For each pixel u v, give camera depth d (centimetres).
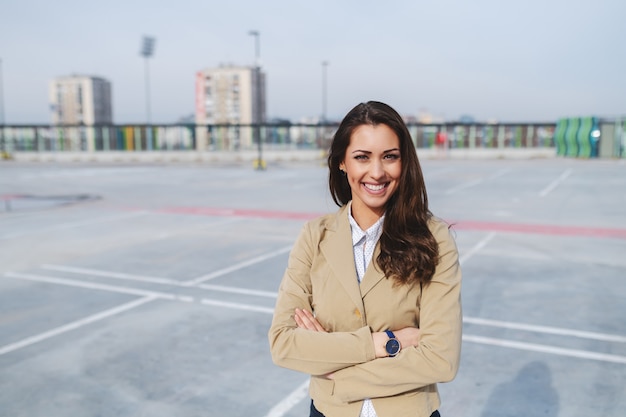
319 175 2748
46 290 698
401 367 148
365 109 158
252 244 984
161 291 688
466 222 1196
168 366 459
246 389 415
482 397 395
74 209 1502
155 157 4597
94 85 11419
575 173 2572
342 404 160
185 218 1316
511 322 552
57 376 441
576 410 374
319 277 167
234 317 585
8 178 2678
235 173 2953
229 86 10375
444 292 155
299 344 155
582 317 564
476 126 4322
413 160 159
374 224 165
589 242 965
